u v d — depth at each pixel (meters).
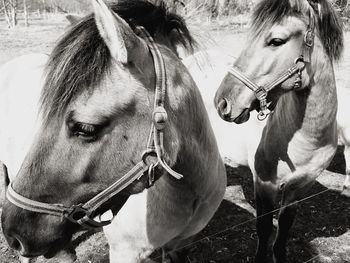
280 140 2.74
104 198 1.43
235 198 4.45
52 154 1.35
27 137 2.52
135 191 1.49
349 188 4.55
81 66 1.28
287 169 2.79
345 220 4.05
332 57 2.56
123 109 1.34
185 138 1.60
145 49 1.39
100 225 1.53
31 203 1.38
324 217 4.10
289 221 3.07
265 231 3.10
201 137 1.75
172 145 1.49
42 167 1.36
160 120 1.38
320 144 2.69
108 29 1.23
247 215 4.12
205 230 3.85
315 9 2.44
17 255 3.39
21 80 2.85
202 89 3.57
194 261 3.40
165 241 2.00
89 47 1.30
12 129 2.70
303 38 2.37
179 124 1.54
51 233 1.44
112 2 1.56
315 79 2.48
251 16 2.48
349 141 4.54
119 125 1.35
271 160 2.83
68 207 1.42
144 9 1.57
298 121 2.60
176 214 1.85
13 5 20.36
